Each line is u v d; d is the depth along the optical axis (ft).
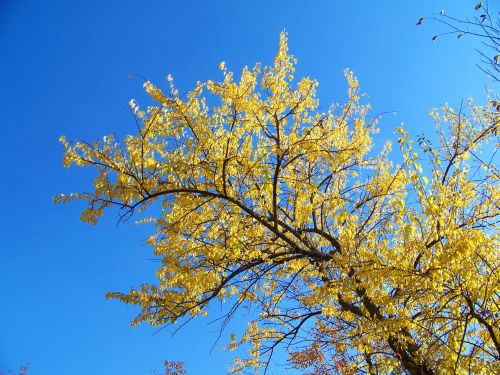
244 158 19.67
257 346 23.32
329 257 21.26
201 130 18.57
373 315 18.42
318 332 20.65
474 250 15.49
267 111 19.71
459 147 19.92
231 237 20.42
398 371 19.97
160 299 20.94
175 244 21.40
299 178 21.94
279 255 21.68
